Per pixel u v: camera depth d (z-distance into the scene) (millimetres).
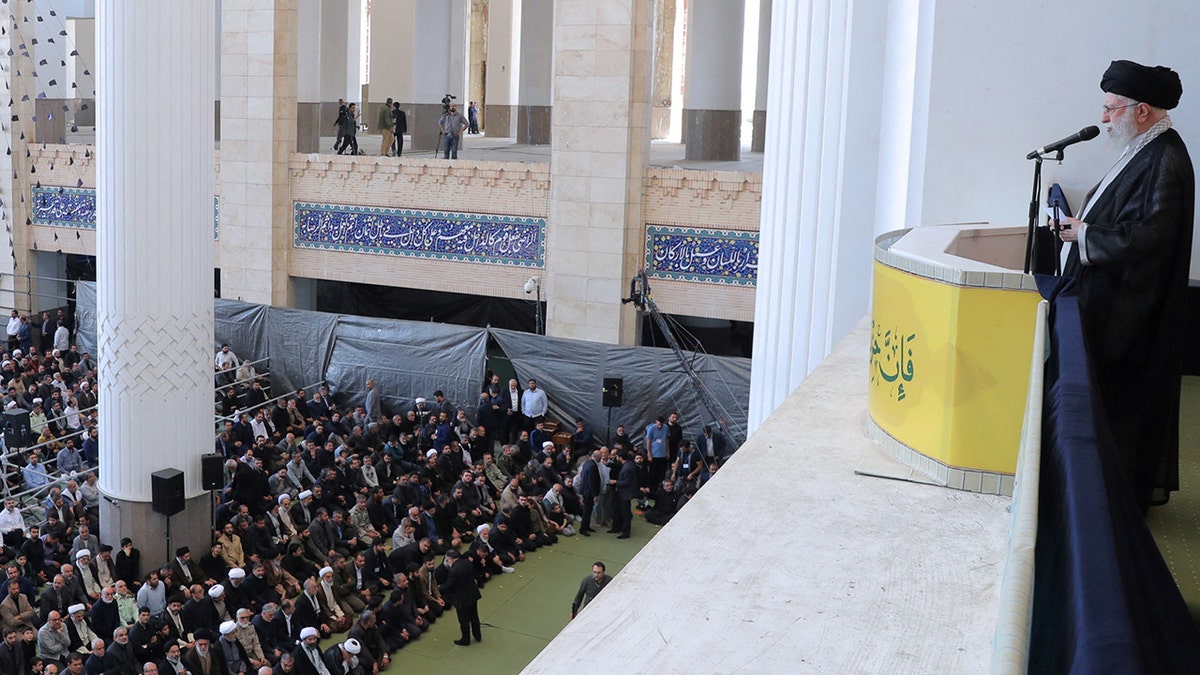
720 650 1828
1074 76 4809
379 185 20594
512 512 15352
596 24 18500
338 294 24188
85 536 13539
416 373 19484
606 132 18703
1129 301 3070
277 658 11742
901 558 2312
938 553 2357
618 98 18562
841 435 3346
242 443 17484
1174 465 3242
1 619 12039
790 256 5965
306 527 14922
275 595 13312
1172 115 4703
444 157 24094
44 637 11578
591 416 18562
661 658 1789
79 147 23578
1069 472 1472
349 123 24625
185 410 14164
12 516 14117
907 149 5266
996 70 4898
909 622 1982
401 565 13742
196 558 14344
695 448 17484
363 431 18047
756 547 2348
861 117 5543
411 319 24109
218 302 20891
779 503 2688
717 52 24188
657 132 38750
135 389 13797
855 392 3912
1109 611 1002
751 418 6555
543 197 19438
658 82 38656
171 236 13773
